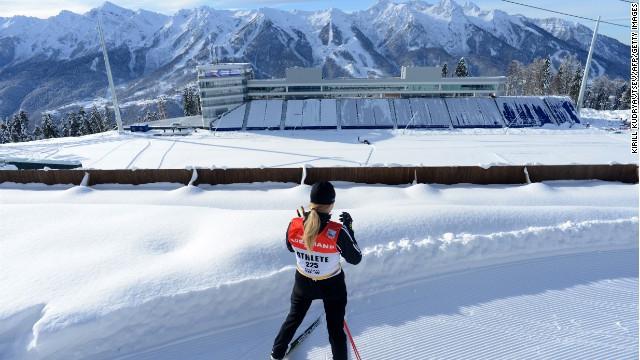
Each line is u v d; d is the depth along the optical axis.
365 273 5.55
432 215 6.93
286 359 4.27
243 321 4.88
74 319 4.27
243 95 63.28
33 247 6.03
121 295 4.62
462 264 5.99
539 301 5.20
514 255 6.23
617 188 11.24
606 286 5.54
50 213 7.53
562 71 98.06
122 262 5.56
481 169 11.82
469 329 4.68
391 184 12.02
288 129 56.81
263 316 4.98
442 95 63.94
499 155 38.81
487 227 6.72
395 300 5.26
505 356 4.25
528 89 99.69
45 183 11.85
